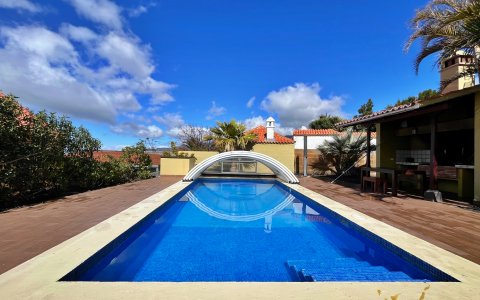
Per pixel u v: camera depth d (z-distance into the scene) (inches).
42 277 128.6
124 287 119.4
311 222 304.0
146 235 252.5
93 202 332.8
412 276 160.7
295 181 570.6
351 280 156.5
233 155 603.2
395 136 540.7
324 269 175.5
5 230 209.6
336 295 115.3
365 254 206.5
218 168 786.8
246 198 469.7
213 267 181.8
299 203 423.8
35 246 174.4
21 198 331.0
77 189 463.2
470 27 297.0
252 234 257.1
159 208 312.0
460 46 311.4
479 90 302.2
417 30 351.3
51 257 153.3
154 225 287.3
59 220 241.0
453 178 403.9
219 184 639.8
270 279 164.4
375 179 432.5
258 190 563.2
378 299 112.7
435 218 255.9
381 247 197.9
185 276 168.4
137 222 233.8
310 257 200.5
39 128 344.2
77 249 165.9
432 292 119.2
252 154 601.3
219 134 940.0
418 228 222.2
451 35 331.0
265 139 977.5
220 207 392.8
